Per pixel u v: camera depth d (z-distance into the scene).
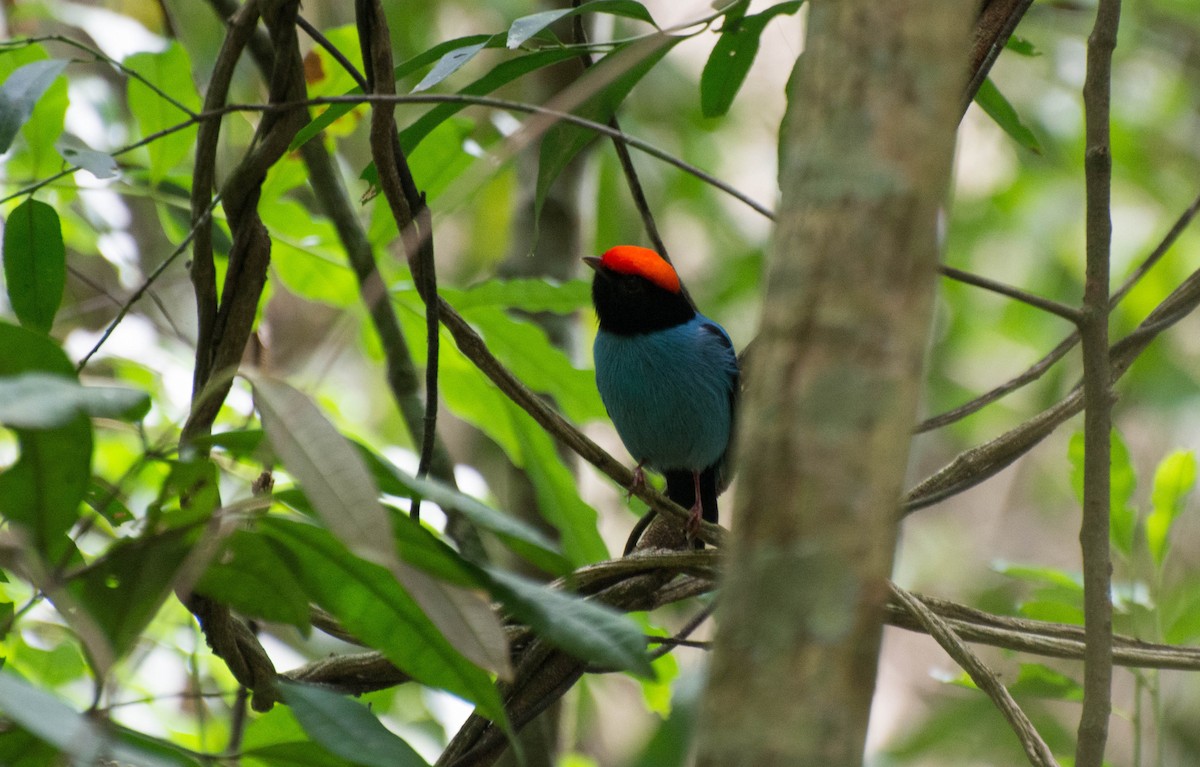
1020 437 7.00
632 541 8.30
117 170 6.07
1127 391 18.42
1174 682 16.69
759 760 3.00
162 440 4.46
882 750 16.59
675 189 18.80
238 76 14.05
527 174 12.65
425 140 8.93
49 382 3.46
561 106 5.28
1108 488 5.81
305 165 8.66
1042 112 18.53
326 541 4.30
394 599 4.49
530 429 10.00
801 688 3.01
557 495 9.88
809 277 3.16
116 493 4.11
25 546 4.02
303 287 10.34
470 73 19.23
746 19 7.37
